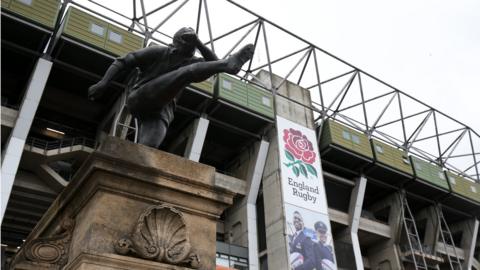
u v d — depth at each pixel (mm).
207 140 43062
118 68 6051
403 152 50656
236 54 5816
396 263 49469
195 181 5312
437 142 54281
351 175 49219
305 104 45469
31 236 6375
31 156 31359
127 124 32875
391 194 52781
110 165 4875
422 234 59469
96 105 37844
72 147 32938
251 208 40438
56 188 32812
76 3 34562
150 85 5941
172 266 4699
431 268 51281
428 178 51312
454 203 55656
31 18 30375
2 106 30547
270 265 37844
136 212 4871
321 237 38688
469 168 59750
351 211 47219
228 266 36656
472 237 57031
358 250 45344
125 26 36125
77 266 4391
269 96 42344
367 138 48094
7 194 27094
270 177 40719
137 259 4559
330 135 44969
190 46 6258
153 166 5176
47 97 37344
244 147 44000
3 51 32719
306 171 41094
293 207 38562
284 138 41188
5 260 7871
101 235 4562
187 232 4988
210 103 38062
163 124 6250
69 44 32031
